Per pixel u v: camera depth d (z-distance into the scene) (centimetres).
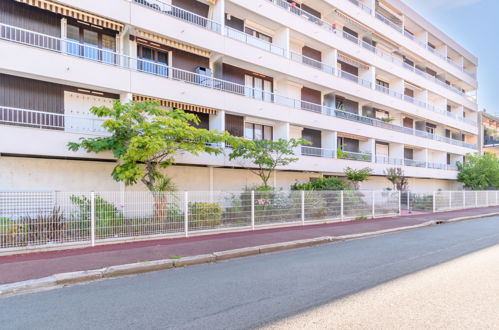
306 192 1319
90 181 1316
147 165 1187
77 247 808
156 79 1410
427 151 3073
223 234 1043
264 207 1182
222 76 1728
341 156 2195
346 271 625
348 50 2341
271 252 862
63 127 1218
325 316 397
